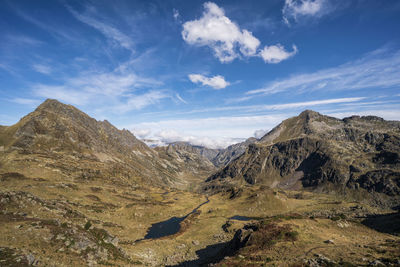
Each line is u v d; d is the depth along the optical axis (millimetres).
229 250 69250
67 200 131000
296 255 45469
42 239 46156
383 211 180750
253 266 43031
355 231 69062
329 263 38375
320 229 65500
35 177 161625
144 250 86000
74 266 42344
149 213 162125
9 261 35000
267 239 58844
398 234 69188
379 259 38469
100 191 180875
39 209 71062
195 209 195625
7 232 44750
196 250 91688
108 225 111625
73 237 51156
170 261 76250
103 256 52688
